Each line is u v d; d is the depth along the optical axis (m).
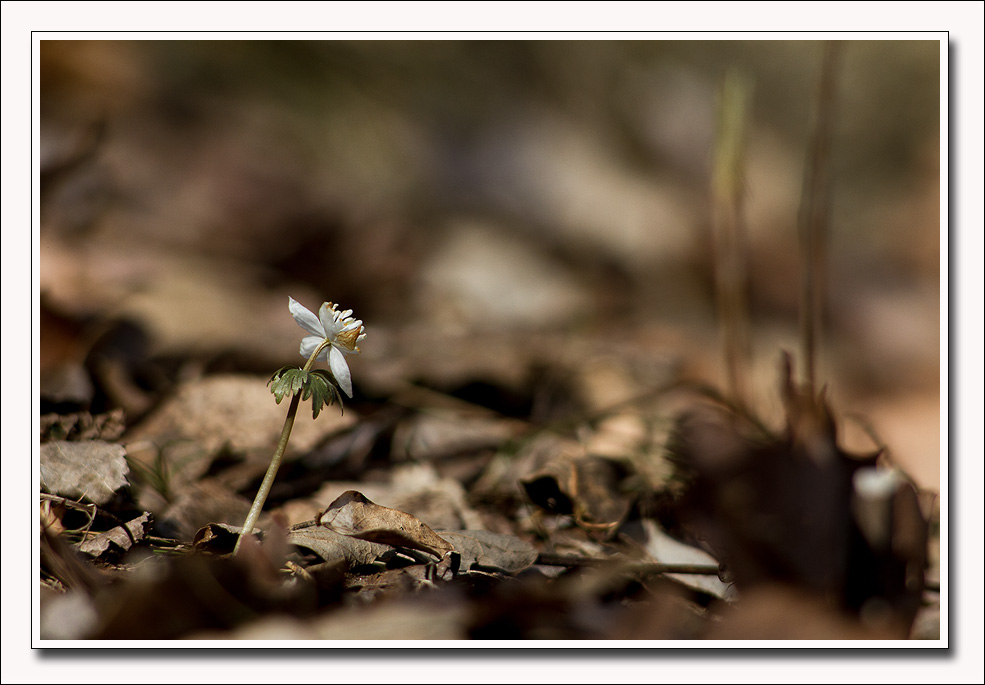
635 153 2.39
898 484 0.95
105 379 1.14
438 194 2.27
